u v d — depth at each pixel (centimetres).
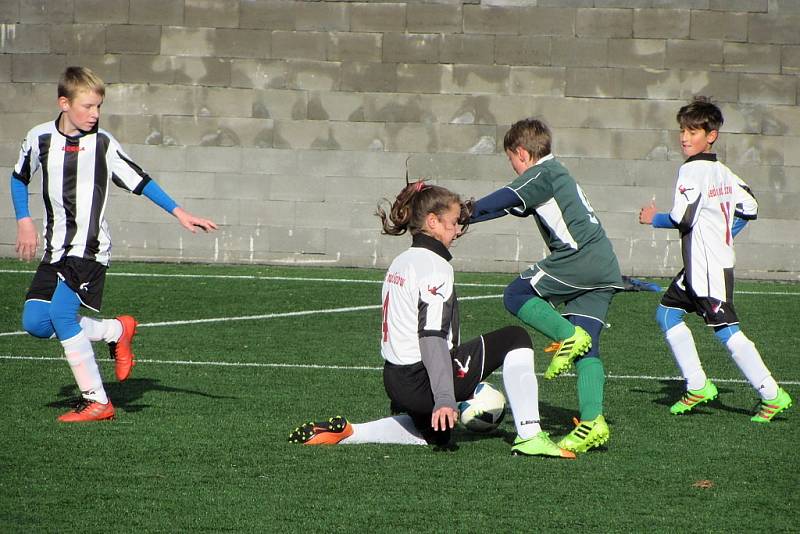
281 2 4738
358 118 4772
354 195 4803
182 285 4125
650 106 4697
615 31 4678
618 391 2389
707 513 1462
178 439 1839
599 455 1786
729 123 4681
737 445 1880
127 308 3562
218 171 4812
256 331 3156
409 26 4725
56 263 1945
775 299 4075
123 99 4791
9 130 4806
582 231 1812
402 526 1384
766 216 4703
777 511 1476
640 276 4747
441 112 4753
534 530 1378
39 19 4772
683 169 2098
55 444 1784
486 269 4806
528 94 4725
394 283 1700
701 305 2103
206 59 4769
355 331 3188
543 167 1816
